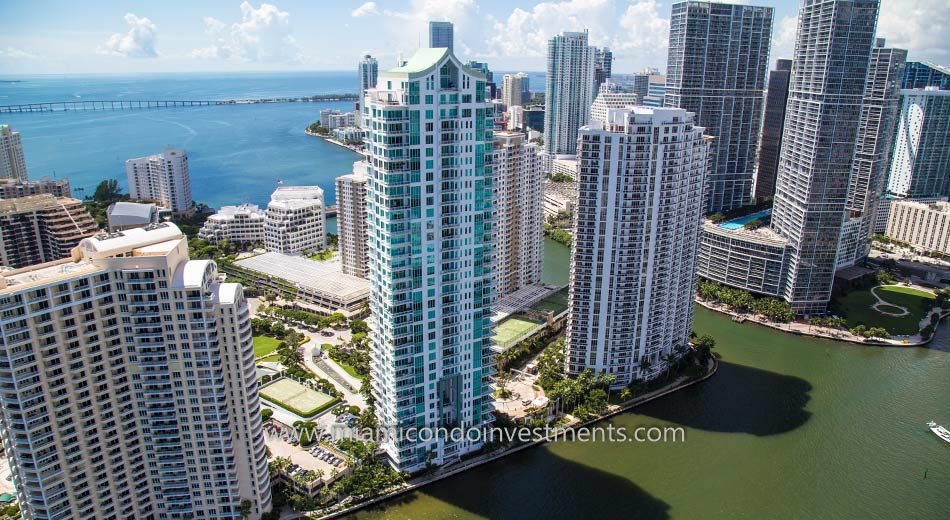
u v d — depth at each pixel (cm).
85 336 19925
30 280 19112
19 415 19088
